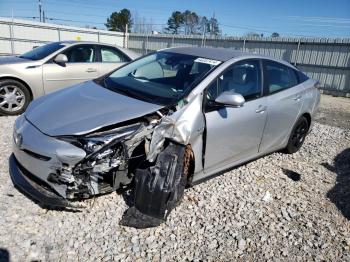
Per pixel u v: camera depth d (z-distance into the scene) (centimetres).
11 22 2047
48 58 636
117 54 745
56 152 271
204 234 298
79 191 283
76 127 283
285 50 1672
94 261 253
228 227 311
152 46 2295
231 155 376
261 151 430
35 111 324
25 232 274
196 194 361
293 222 334
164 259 263
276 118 425
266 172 442
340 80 1507
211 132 332
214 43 1945
